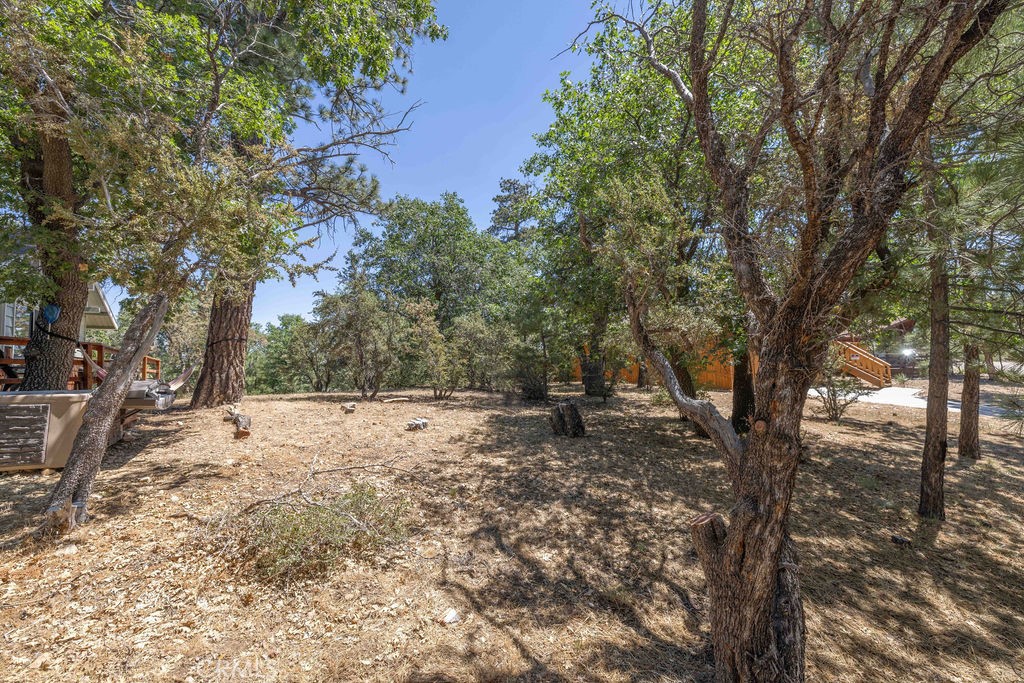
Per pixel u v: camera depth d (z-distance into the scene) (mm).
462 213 22594
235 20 8266
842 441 8656
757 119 4770
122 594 3207
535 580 3781
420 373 16562
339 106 10344
